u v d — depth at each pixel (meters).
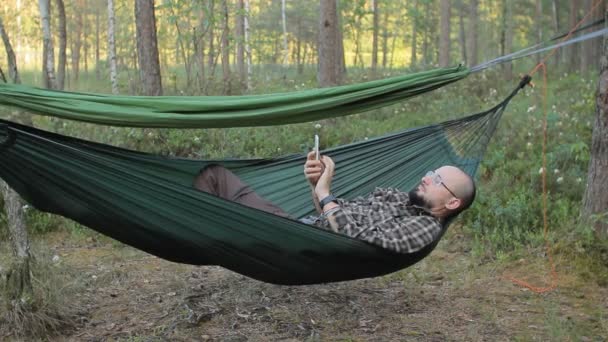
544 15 30.75
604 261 5.61
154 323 4.70
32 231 6.82
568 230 6.03
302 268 3.46
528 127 9.43
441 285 5.52
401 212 3.64
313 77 21.08
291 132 9.22
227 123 3.33
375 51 21.44
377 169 4.35
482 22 32.78
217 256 3.46
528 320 4.78
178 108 3.25
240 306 4.94
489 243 6.30
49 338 4.48
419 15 22.92
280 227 3.26
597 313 4.82
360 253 3.37
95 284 5.45
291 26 31.14
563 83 16.44
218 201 3.21
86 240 6.80
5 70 24.11
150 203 3.29
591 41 21.41
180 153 8.46
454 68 3.61
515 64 24.92
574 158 7.93
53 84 10.14
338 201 3.80
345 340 4.44
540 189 7.25
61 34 14.15
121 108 3.21
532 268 5.76
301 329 4.58
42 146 3.14
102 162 3.25
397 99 3.60
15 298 4.56
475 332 4.54
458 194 3.58
